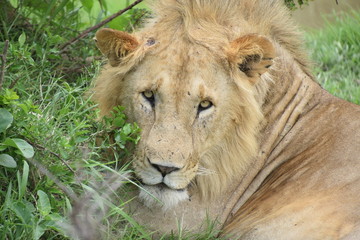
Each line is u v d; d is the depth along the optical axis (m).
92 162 7.98
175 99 7.89
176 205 8.56
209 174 8.65
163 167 7.78
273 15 9.27
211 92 8.00
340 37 15.93
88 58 10.55
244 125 8.53
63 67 10.24
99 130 8.16
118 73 8.19
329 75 14.25
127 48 8.11
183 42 8.08
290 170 8.74
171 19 8.32
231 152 8.62
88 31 10.17
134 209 8.43
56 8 10.80
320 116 9.12
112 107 8.45
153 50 8.04
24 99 8.60
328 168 8.38
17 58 9.14
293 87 9.28
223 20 8.60
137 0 9.95
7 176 7.44
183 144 7.84
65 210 7.45
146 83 7.96
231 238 8.35
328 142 8.73
